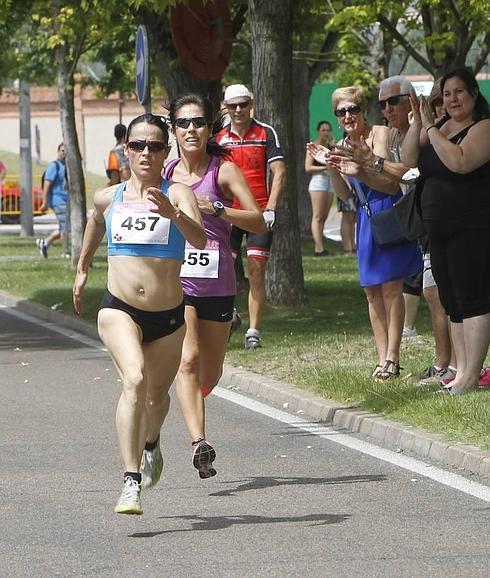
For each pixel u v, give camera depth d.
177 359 21.83
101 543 19.70
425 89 66.38
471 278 29.38
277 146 37.78
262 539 19.88
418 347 38.28
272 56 48.69
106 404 32.56
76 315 50.50
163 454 26.39
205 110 24.05
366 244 31.98
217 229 23.97
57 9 68.19
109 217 21.38
